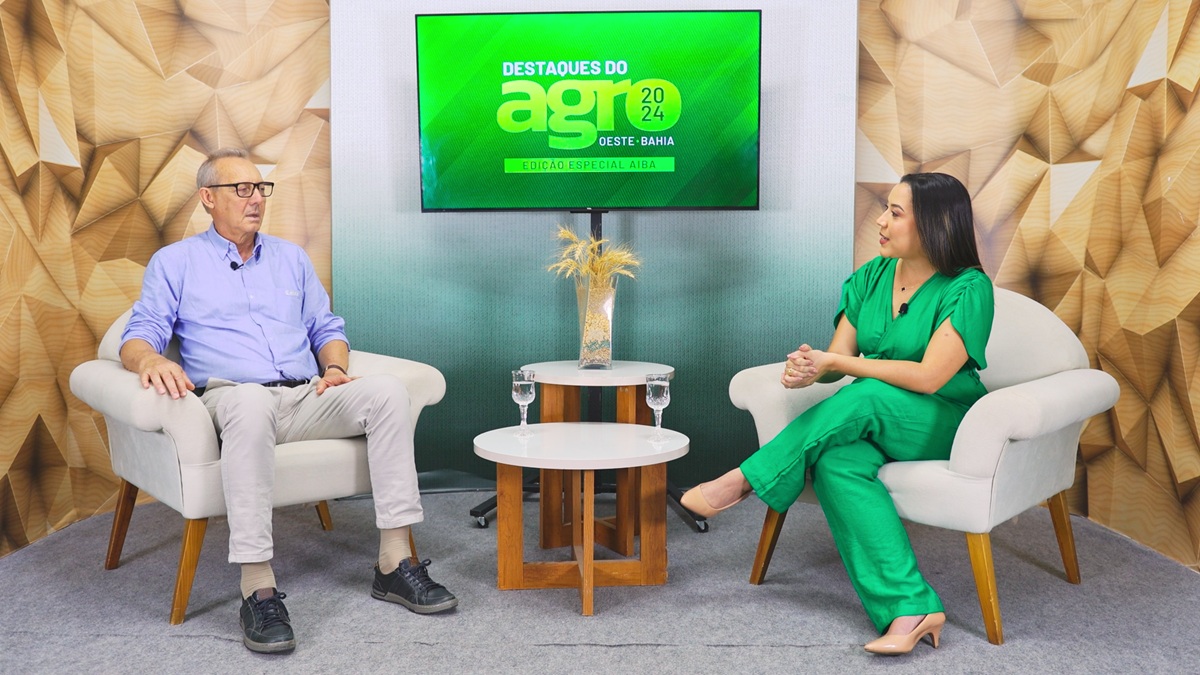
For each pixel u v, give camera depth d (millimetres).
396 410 2242
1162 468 2682
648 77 3172
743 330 3406
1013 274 3312
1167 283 2658
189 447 2066
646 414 2939
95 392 2221
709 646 1986
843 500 2072
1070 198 3111
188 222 3320
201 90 3314
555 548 2721
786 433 2193
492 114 3188
